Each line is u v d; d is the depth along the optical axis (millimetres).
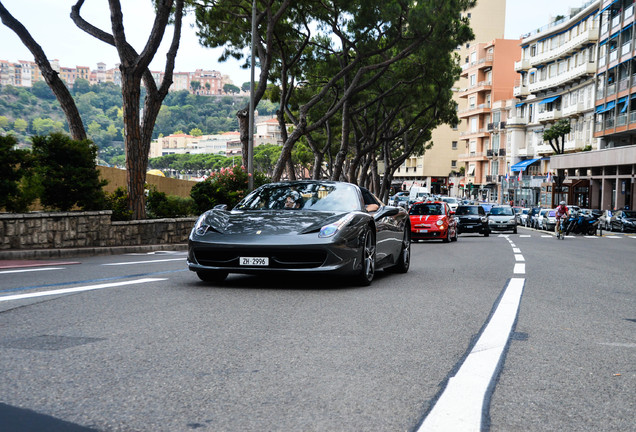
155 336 4785
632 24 48312
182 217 19031
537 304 7090
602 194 54156
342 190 9125
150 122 17750
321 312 6039
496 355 4426
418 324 5555
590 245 25266
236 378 3680
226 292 7293
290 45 30625
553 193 64000
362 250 8102
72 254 13719
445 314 6137
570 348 4770
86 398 3244
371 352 4422
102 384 3498
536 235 38031
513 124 77250
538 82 71000
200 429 2836
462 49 103750
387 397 3375
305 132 27016
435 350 4543
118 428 2822
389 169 51344
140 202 17109
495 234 39625
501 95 86312
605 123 54062
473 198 92688
